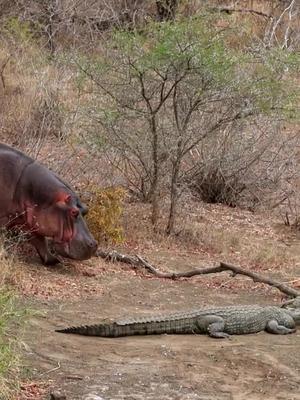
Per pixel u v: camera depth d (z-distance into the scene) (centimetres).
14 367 866
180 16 1803
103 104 1600
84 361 942
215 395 878
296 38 2556
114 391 864
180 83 1559
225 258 1491
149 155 1630
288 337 1098
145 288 1260
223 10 2406
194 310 1100
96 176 1694
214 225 1717
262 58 1689
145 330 1059
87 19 2359
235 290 1299
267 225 1791
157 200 1596
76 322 1067
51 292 1176
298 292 1252
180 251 1505
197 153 1862
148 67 1521
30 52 2194
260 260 1495
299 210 1911
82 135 1675
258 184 1945
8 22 2314
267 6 2877
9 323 987
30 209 1268
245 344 1045
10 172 1275
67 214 1266
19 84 2030
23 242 1299
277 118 1766
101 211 1418
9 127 1852
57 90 1900
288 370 959
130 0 2459
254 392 895
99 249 1398
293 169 2020
